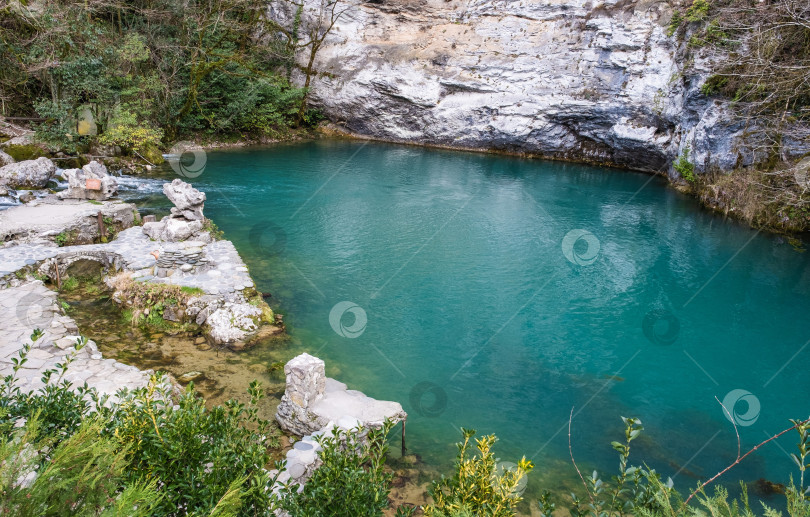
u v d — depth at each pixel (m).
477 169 26.34
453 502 3.70
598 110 26.14
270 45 30.53
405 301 12.30
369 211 18.69
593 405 8.97
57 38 19.61
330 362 9.56
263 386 8.52
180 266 11.46
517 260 15.07
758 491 7.09
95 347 8.62
